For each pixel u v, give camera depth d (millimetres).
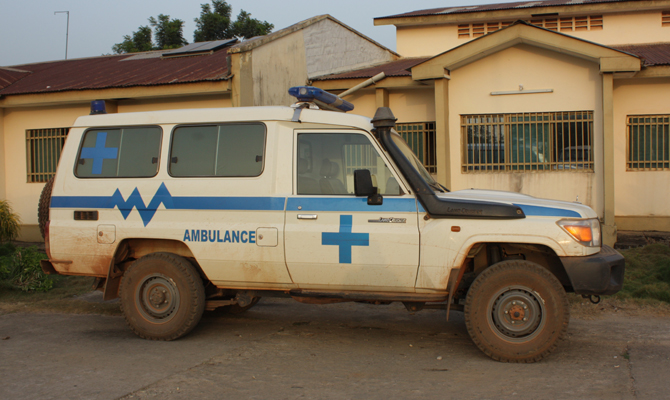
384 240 4691
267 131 5035
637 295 6742
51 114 11922
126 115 5410
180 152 5223
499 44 10156
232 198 5020
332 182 4910
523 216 4516
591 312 6199
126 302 5273
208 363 4535
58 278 8312
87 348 4980
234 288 5191
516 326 4504
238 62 10172
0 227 9953
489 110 10891
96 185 5367
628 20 13281
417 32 15086
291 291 5035
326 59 12844
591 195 10367
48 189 5934
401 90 11672
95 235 5297
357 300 5102
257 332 5602
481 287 4543
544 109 10594
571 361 4555
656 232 10469
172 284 5176
